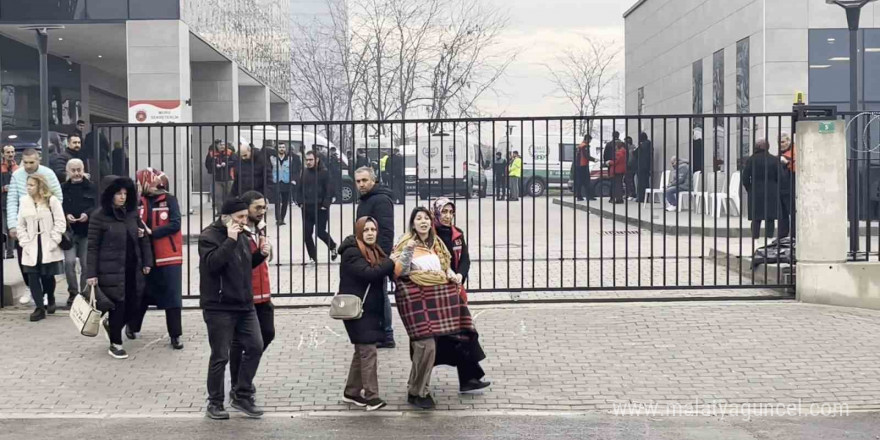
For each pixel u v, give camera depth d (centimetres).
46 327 1066
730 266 1401
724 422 753
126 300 952
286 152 2003
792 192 1174
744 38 2392
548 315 1091
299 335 1027
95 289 931
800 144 1143
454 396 830
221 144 1797
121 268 938
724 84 2545
